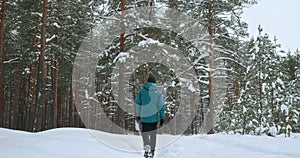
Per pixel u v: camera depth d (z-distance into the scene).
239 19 15.76
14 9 16.05
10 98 30.11
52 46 16.91
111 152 5.07
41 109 15.29
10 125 30.02
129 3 13.96
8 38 18.78
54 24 16.22
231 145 5.96
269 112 9.45
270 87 9.72
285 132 8.66
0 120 20.48
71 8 15.97
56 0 16.17
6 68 22.66
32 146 4.58
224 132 10.90
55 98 19.38
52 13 16.34
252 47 11.19
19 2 15.51
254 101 10.23
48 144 4.91
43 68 15.57
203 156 4.92
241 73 18.12
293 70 22.69
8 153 3.96
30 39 17.61
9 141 5.00
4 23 16.34
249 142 6.00
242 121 10.13
